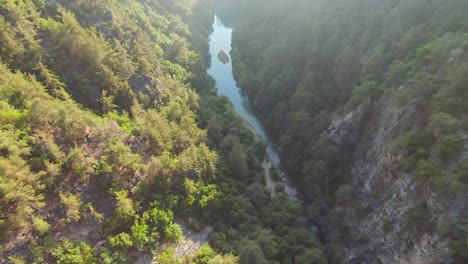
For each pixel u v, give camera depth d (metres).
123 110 66.19
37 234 41.44
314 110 89.88
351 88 83.31
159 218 51.47
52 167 44.28
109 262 43.84
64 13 65.38
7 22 58.28
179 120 76.12
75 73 63.97
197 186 61.00
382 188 63.06
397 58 75.19
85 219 46.44
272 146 96.88
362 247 62.53
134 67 76.38
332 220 70.81
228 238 57.31
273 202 70.69
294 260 58.47
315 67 97.81
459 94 52.31
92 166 49.75
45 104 48.00
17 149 42.03
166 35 111.06
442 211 46.91
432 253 46.56
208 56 131.25
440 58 61.03
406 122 61.97
